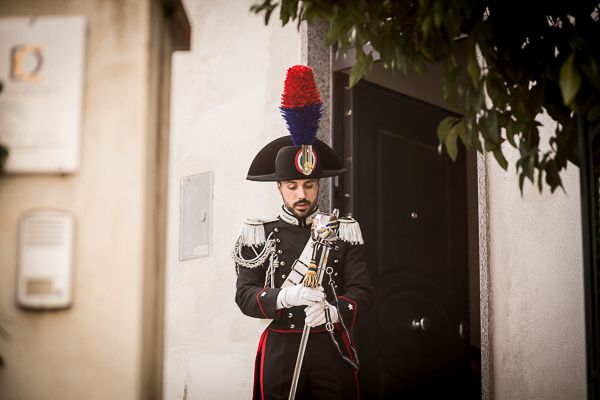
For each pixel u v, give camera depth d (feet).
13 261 6.44
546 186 11.86
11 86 6.55
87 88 6.57
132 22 6.59
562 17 8.20
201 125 16.83
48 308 6.39
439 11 7.16
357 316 10.34
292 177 10.65
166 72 7.30
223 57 16.58
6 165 6.48
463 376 15.01
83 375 6.35
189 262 16.58
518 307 12.05
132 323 6.36
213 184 16.28
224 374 15.43
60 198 6.49
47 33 6.58
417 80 16.34
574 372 11.35
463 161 15.78
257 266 10.77
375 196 14.12
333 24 7.64
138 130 6.51
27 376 6.38
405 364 13.94
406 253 14.38
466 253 15.51
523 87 8.39
